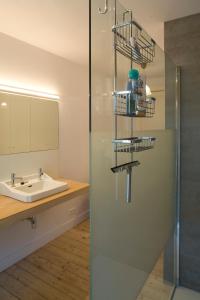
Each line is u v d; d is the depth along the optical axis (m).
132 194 1.15
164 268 1.65
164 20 1.79
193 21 1.72
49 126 2.58
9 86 2.12
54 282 1.95
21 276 2.03
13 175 2.14
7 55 2.09
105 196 0.93
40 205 1.80
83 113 3.16
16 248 2.24
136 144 1.17
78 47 2.39
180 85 1.81
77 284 1.93
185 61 1.77
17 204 1.77
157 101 1.46
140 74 1.19
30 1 1.55
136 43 1.15
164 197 1.64
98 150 0.87
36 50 2.37
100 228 0.89
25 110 2.28
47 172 2.58
